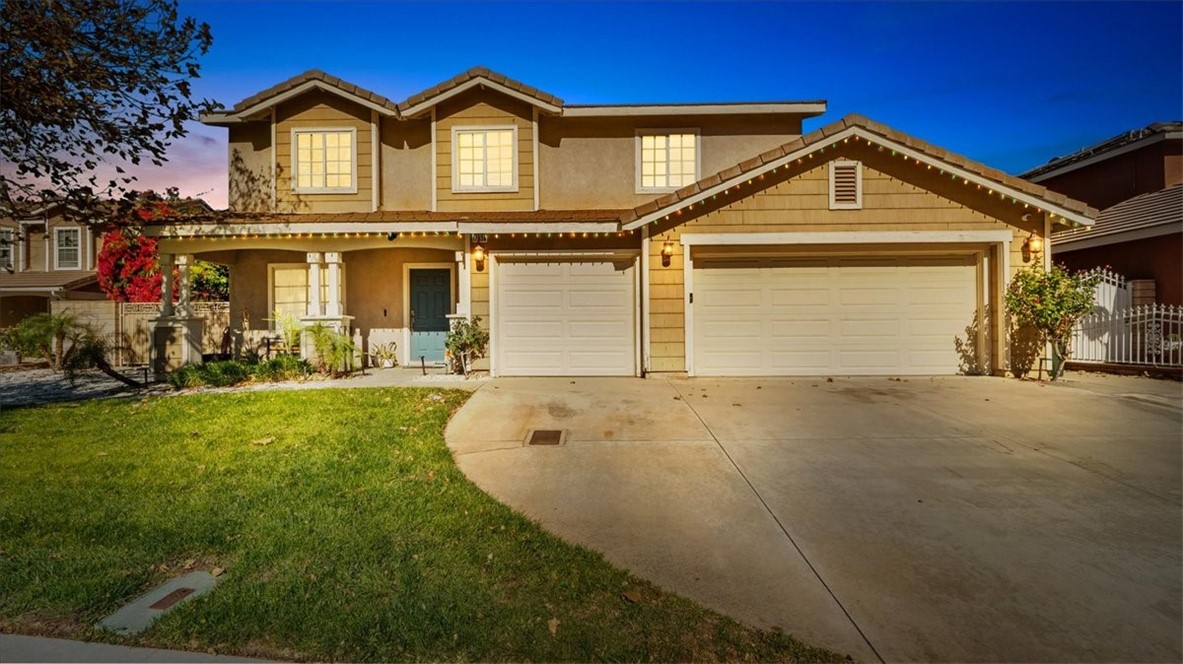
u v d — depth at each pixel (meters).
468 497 4.38
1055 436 6.24
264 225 10.15
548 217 10.47
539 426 6.68
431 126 11.88
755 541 3.78
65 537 3.66
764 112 11.81
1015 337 10.04
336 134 11.89
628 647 2.62
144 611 2.88
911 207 9.98
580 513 4.23
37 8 7.18
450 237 10.48
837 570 3.40
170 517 3.95
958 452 5.69
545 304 10.42
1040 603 3.05
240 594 2.98
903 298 10.34
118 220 9.28
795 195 10.02
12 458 5.36
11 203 8.34
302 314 12.39
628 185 12.03
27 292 17.39
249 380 9.92
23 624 2.78
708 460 5.45
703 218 10.07
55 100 7.56
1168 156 13.54
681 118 12.04
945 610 2.98
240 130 12.13
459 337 10.17
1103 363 10.68
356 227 10.15
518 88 11.34
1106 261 12.71
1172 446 5.88
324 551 3.45
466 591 3.04
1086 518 4.14
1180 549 3.65
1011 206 9.97
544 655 2.56
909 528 3.98
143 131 8.48
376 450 5.54
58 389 9.88
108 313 14.24
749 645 2.67
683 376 10.05
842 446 5.89
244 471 4.95
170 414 7.21
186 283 10.91
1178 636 2.76
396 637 2.66
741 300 10.38
